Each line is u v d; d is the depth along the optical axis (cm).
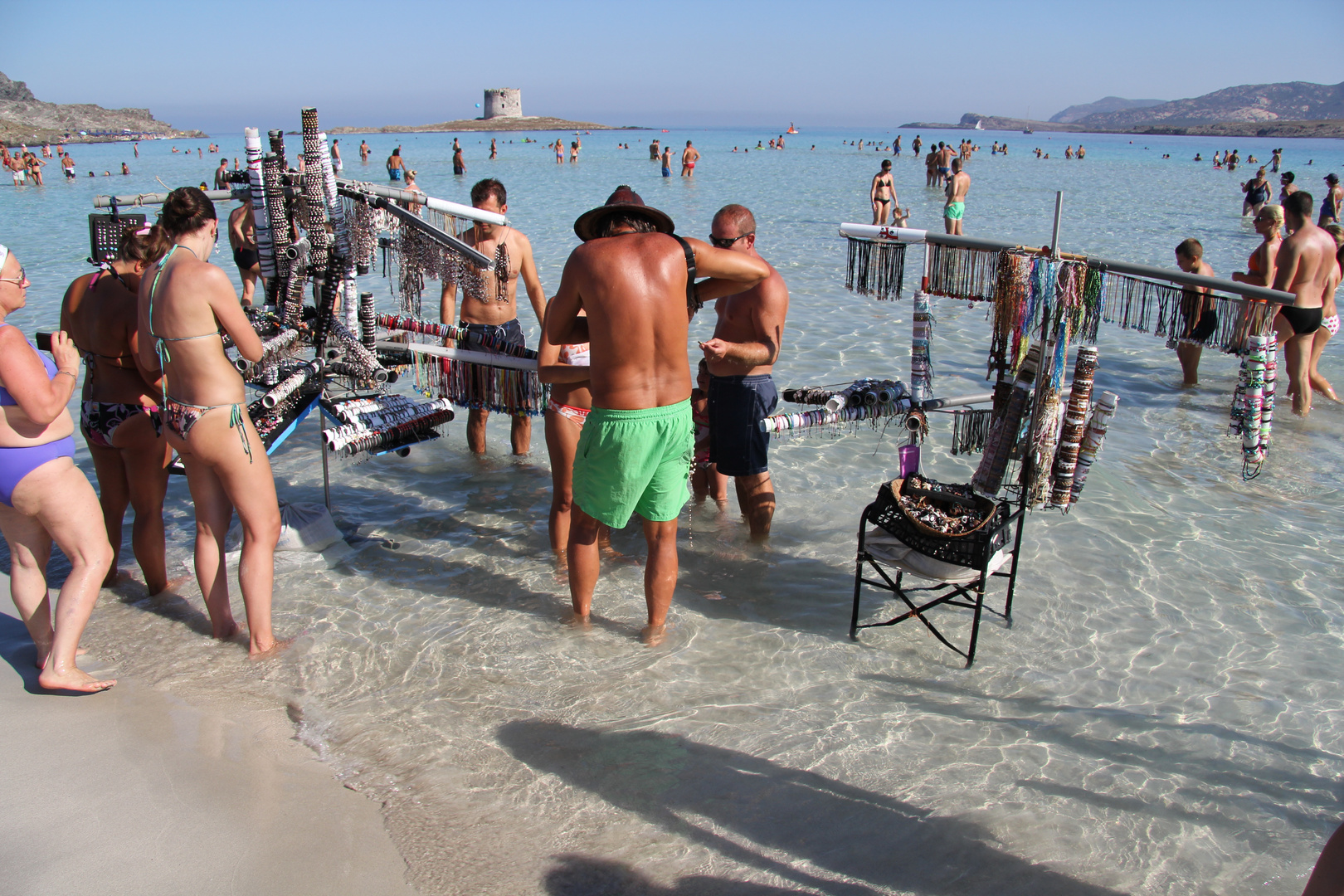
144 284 329
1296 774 284
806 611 390
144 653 348
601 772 281
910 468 411
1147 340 916
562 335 350
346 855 243
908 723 310
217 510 348
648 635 363
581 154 6178
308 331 430
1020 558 437
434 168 4359
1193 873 242
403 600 395
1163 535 462
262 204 413
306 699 320
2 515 316
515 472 558
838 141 11150
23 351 285
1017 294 362
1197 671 343
